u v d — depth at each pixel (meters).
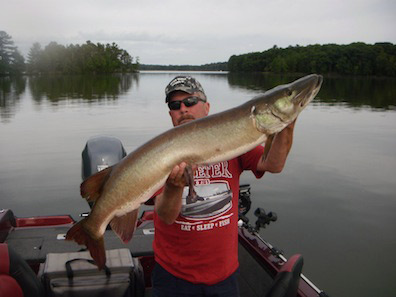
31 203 3.96
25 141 6.73
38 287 1.37
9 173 4.87
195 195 1.10
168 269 1.24
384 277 2.79
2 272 1.26
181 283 1.22
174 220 1.15
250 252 1.96
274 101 1.10
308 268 2.91
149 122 9.09
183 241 1.21
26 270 1.33
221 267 1.21
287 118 1.11
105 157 2.38
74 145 6.43
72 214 3.71
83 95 17.83
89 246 1.27
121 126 8.45
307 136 7.41
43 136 7.20
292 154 5.95
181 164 1.08
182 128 1.15
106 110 11.57
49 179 4.66
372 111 11.65
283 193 4.33
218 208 1.21
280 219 3.71
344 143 6.75
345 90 21.31
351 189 4.44
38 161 5.42
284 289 1.31
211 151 1.13
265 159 1.12
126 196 1.18
